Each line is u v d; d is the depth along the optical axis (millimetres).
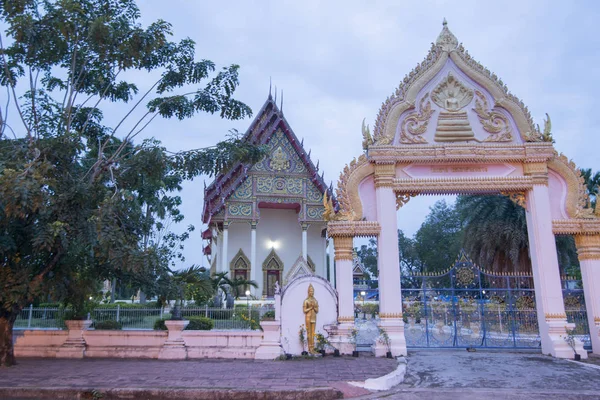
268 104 35750
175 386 8086
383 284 12234
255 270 33969
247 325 14703
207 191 34656
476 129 13047
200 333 12078
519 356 11836
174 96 12586
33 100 11102
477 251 22156
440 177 12758
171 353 11867
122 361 11469
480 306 13266
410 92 13211
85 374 9398
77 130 13500
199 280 13078
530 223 12688
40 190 9016
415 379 9211
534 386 8484
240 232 34781
